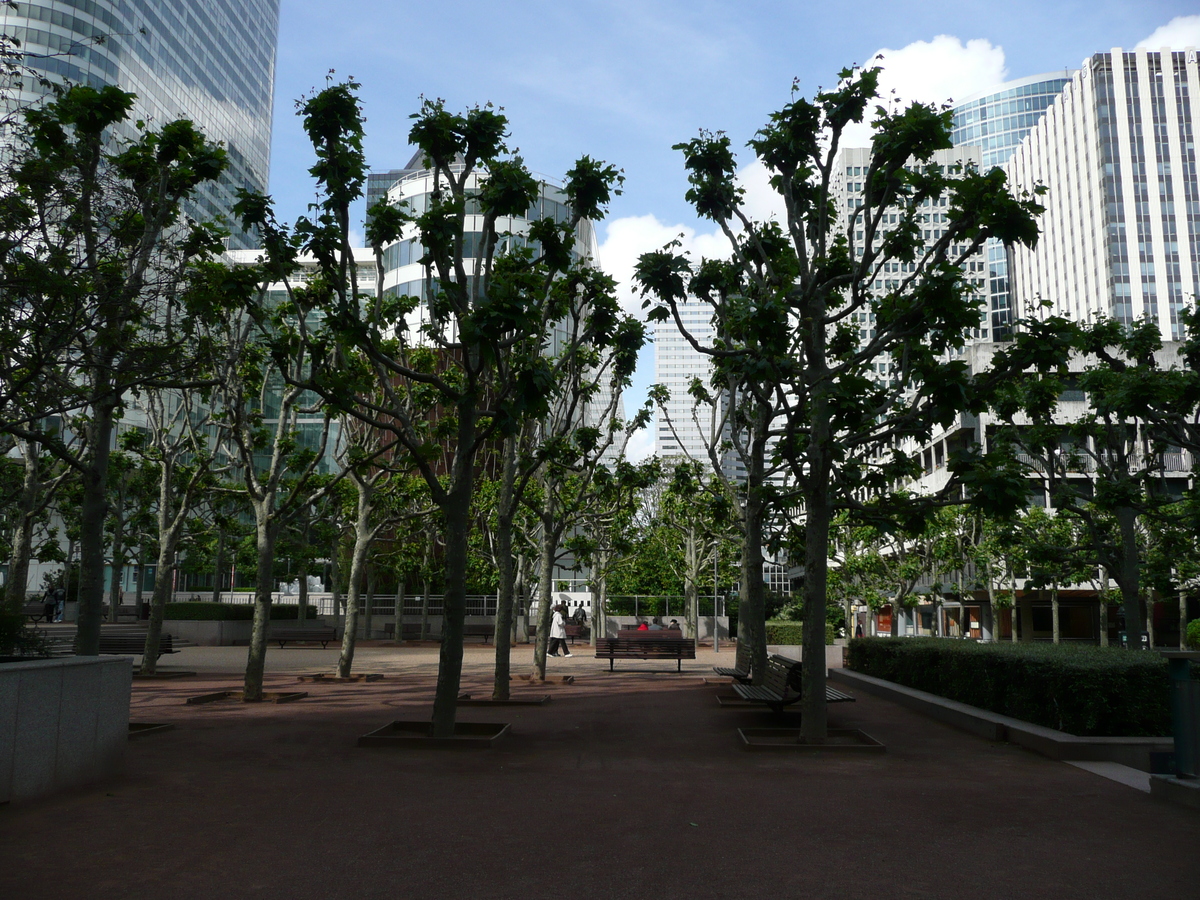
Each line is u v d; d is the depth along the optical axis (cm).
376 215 1117
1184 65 10325
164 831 635
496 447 2922
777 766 921
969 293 1073
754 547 1642
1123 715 986
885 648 1794
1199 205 10119
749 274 1310
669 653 2327
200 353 1121
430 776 851
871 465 1225
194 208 6819
